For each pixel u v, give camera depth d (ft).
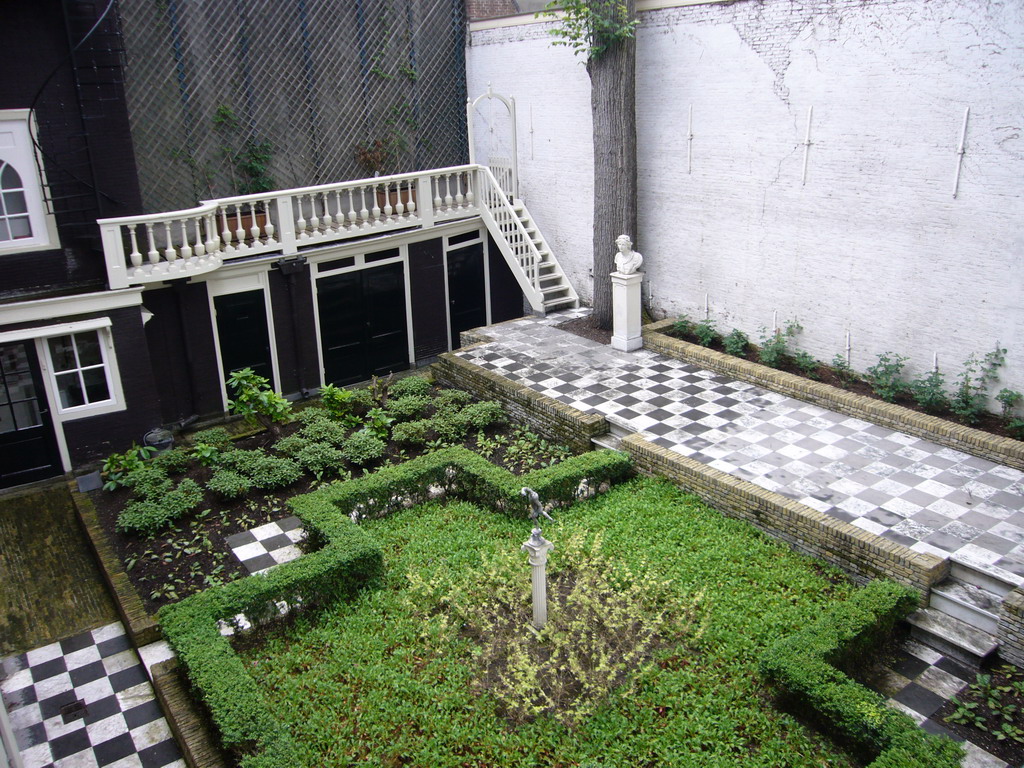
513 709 20.36
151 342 38.22
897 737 17.84
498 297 51.90
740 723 19.69
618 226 43.01
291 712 20.53
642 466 31.37
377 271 45.47
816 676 19.52
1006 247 30.58
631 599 23.24
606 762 18.52
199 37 42.29
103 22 32.14
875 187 34.12
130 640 25.53
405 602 23.99
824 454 30.78
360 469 33.42
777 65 36.27
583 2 39.86
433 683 21.29
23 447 34.09
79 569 29.27
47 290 33.94
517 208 50.88
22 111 31.86
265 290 41.37
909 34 31.50
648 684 20.97
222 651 21.58
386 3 48.32
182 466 33.81
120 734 21.88
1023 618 21.16
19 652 25.26
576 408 35.27
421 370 48.21
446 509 30.04
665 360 40.68
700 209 41.65
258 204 46.06
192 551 28.45
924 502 27.22
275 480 32.07
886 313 35.14
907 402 34.50
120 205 34.60
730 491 28.04
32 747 21.53
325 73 46.96
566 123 47.24
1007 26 28.81
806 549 26.11
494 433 36.40
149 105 41.52
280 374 43.09
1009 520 26.00
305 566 24.58
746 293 40.73
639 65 42.34
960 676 21.53
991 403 32.42
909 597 22.50
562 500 29.68
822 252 36.88
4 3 30.53
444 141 53.62
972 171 30.91
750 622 22.72
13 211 32.73
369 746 19.52
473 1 52.26
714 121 39.63
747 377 37.60
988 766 18.56
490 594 23.91
